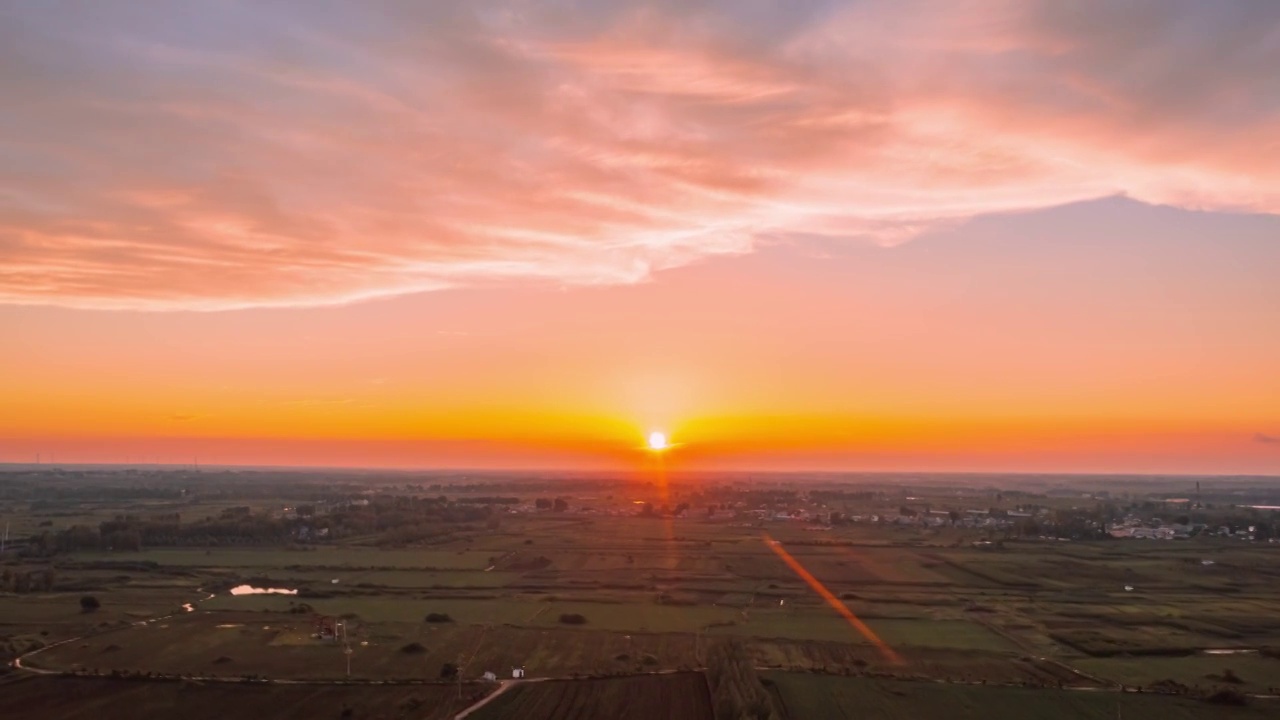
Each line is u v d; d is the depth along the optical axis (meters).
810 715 98.19
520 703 103.25
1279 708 103.06
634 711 100.31
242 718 98.69
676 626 147.00
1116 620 154.75
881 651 130.50
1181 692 109.00
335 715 99.56
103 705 102.69
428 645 132.12
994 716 99.00
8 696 105.69
